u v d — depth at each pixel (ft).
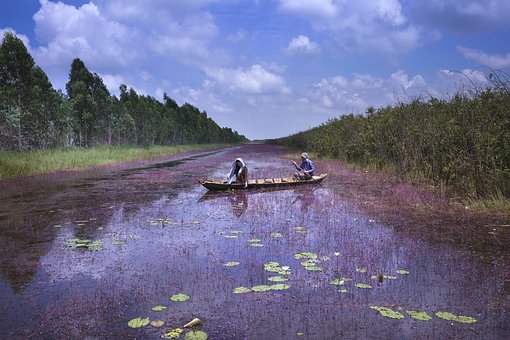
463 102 37.42
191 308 13.52
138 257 19.27
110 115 113.09
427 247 20.30
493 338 11.38
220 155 121.90
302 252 19.80
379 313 13.02
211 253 19.77
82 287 15.53
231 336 11.60
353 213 28.94
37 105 79.82
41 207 32.63
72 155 76.69
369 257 18.85
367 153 58.03
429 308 13.37
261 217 28.25
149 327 12.23
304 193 39.32
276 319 12.66
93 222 27.04
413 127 45.85
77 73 109.70
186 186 46.19
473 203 29.63
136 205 33.58
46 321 12.67
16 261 18.81
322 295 14.51
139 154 100.78
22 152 74.95
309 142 107.96
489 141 31.50
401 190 37.35
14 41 75.92
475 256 18.76
